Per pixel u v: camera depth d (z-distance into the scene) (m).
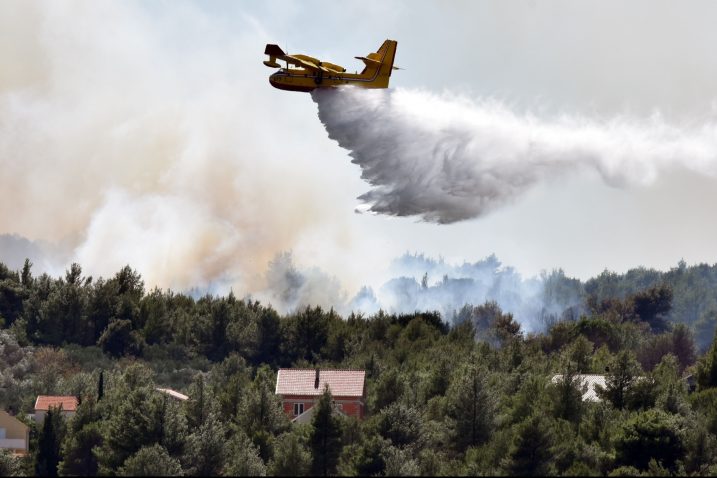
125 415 152.25
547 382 180.50
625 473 140.75
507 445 146.50
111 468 145.00
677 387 181.75
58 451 158.50
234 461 142.62
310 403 187.12
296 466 142.38
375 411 182.75
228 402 176.00
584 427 157.00
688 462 148.75
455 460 146.62
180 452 147.75
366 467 138.62
